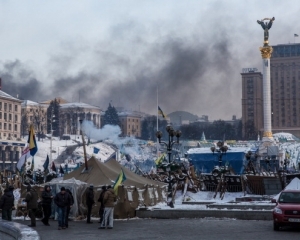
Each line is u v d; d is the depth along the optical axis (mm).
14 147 139000
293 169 66375
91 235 20203
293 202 21734
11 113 150875
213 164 57562
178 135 37656
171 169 36312
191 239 18453
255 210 27016
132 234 20484
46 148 129125
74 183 28266
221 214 27609
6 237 14578
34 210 23984
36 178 42406
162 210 28375
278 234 19953
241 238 18609
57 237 19500
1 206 22562
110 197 22875
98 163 30859
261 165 60938
